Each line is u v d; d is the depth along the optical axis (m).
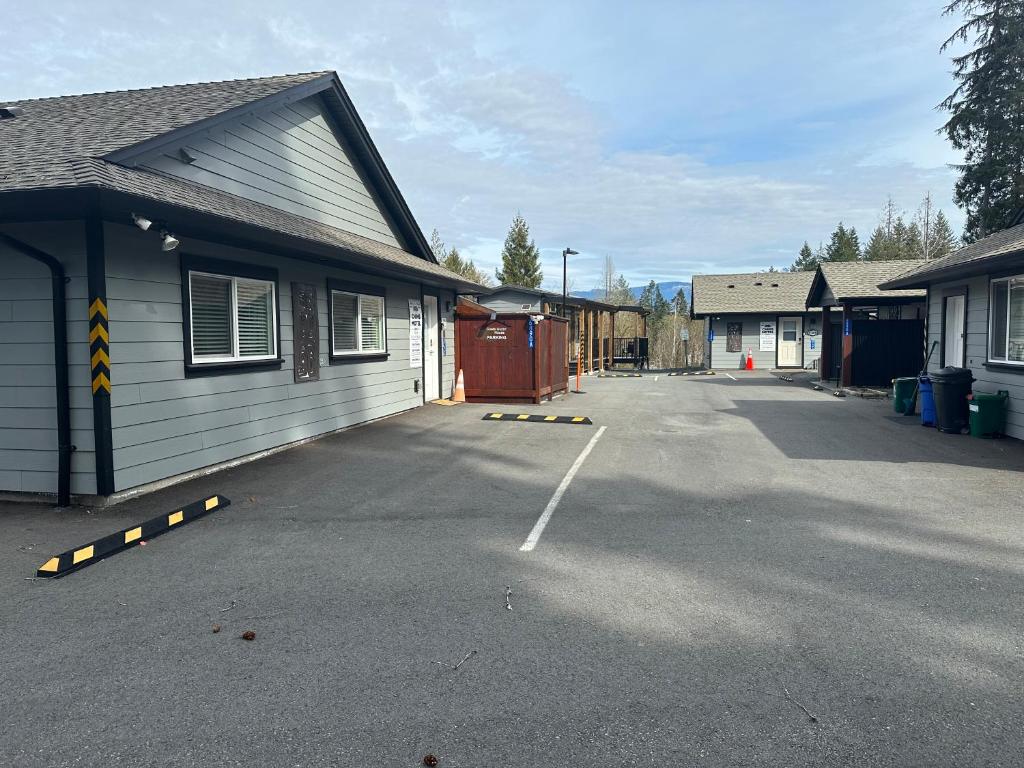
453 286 15.06
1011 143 25.97
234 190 9.02
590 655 3.58
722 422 12.50
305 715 3.04
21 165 6.34
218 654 3.63
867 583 4.56
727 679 3.32
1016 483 7.51
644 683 3.29
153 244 7.12
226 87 10.28
